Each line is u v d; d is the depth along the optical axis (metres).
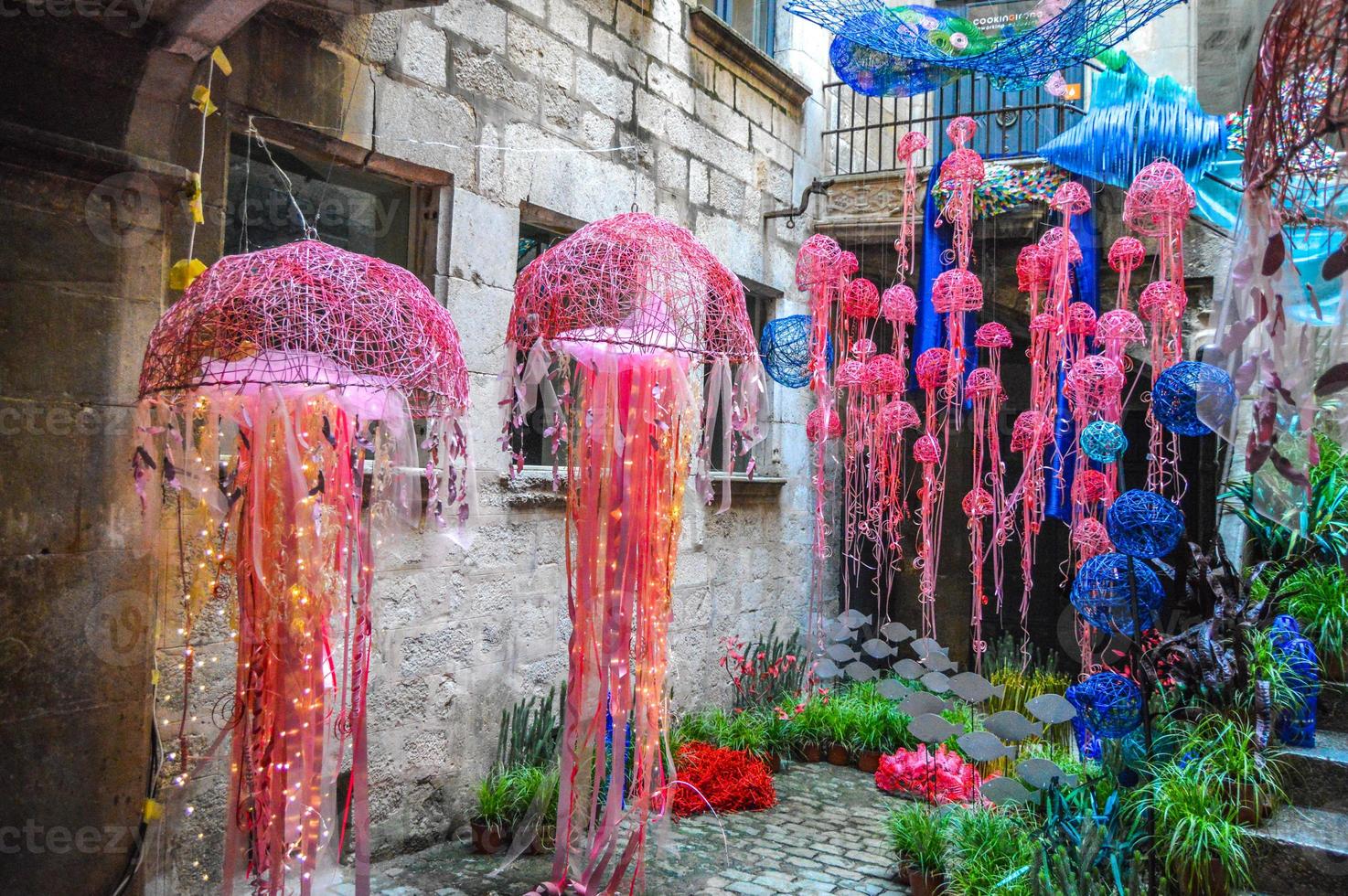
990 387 5.22
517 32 4.52
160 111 2.82
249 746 2.59
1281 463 2.13
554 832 3.94
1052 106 6.11
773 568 6.69
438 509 2.83
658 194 5.51
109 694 2.67
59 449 2.56
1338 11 1.73
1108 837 3.27
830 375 6.34
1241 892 3.13
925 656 4.80
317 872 2.74
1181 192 4.39
